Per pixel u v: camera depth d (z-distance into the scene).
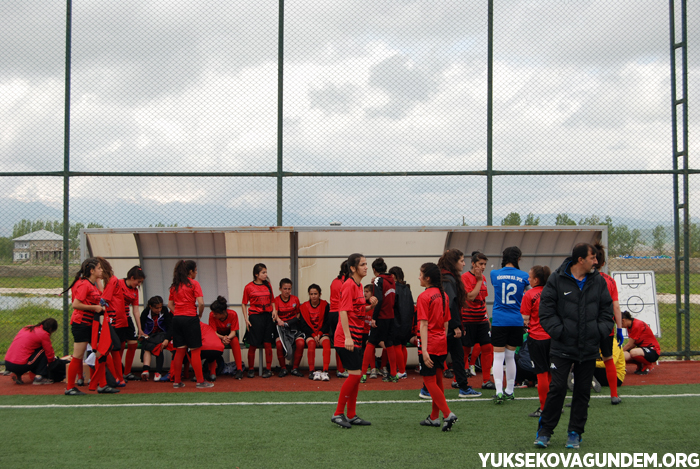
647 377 7.11
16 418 5.06
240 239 8.24
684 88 8.56
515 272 5.70
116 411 5.33
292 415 5.15
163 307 7.30
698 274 8.75
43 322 6.88
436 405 4.64
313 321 7.52
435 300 4.59
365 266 4.71
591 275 4.01
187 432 4.56
